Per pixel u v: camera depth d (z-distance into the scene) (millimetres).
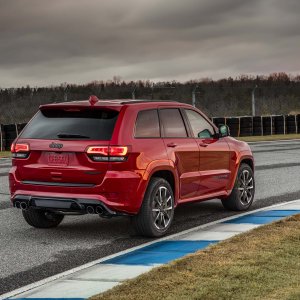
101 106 8125
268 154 23391
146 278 5738
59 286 5793
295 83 71688
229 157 9984
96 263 6750
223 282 5543
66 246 7895
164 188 8391
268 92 69625
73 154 8055
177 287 5426
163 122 8688
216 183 9664
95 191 7938
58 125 8305
